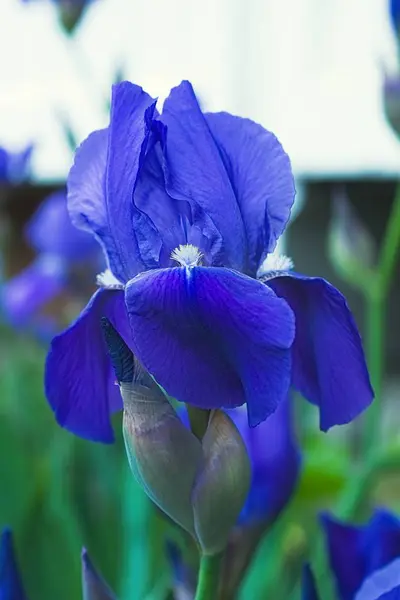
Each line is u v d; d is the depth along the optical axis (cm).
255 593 63
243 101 152
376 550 47
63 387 41
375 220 179
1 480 73
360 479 62
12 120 138
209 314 37
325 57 152
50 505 71
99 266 106
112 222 41
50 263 112
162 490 39
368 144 155
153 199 41
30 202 177
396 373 169
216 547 39
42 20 118
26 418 92
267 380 36
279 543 68
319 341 40
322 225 162
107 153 41
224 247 40
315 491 85
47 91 124
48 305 111
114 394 42
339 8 147
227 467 39
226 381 37
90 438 41
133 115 40
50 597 66
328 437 103
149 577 64
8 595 44
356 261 72
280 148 41
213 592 40
